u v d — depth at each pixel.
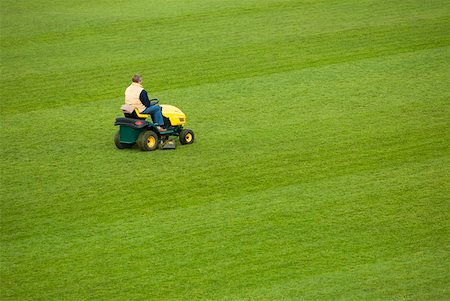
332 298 18.97
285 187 24.84
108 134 29.89
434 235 21.80
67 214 23.39
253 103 32.72
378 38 40.56
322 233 22.03
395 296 19.00
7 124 31.11
